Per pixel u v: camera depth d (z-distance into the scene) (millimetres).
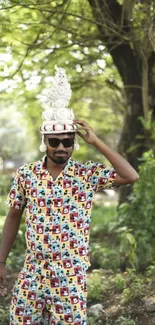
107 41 7883
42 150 3824
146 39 7195
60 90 3809
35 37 7637
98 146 3764
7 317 5559
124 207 6934
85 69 9148
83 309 3756
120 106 10250
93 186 3791
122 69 8203
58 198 3721
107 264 7109
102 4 7406
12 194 3896
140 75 8117
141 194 6762
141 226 6785
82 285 3734
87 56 8633
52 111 3750
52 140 3703
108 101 10375
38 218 3729
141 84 8141
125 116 8406
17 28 7133
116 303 5832
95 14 7484
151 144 8000
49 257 3707
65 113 3742
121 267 7082
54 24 7508
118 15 7457
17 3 6488
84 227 3752
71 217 3717
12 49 7488
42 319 3875
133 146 8109
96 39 7840
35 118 10961
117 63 8211
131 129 8250
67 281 3707
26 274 3768
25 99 9562
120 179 3799
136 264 6707
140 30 6852
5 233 3988
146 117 7742
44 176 3766
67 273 3699
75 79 9242
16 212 3932
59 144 3699
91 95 10336
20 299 3771
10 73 7793
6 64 7656
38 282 3736
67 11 7609
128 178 3777
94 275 6379
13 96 9070
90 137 3758
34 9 6785
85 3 7473
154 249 6664
